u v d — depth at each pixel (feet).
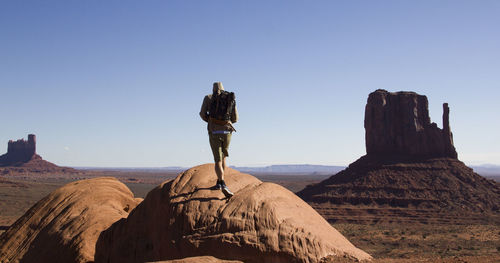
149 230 25.75
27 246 40.57
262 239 21.17
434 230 324.60
